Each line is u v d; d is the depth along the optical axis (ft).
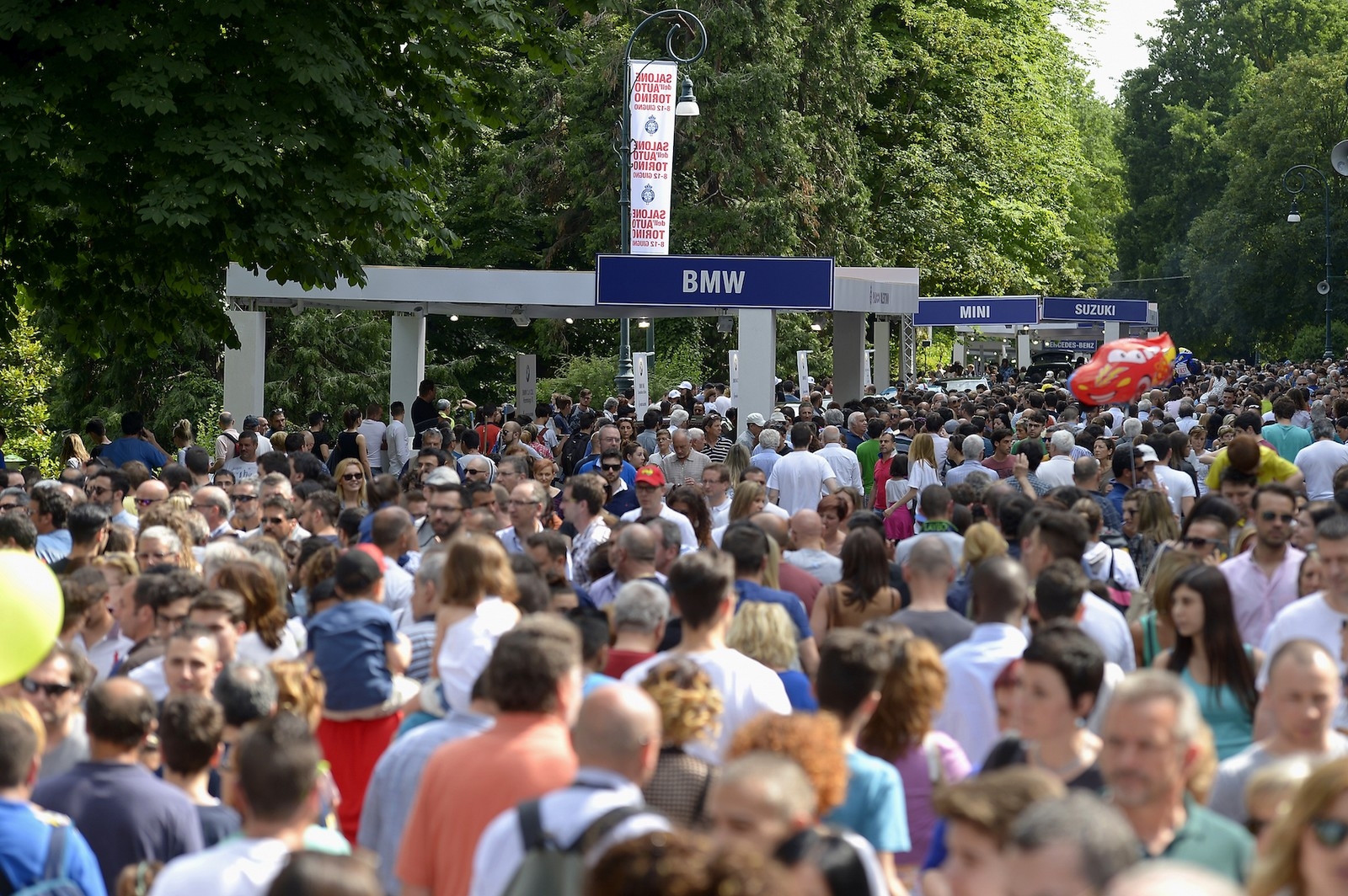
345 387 324.60
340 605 56.34
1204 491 127.54
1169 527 82.89
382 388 329.72
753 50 339.98
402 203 149.07
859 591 67.72
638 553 66.18
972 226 421.59
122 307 163.84
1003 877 28.48
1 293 159.22
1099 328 472.85
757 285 154.51
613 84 338.95
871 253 366.63
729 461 115.96
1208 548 67.00
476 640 50.78
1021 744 40.50
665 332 367.25
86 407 314.55
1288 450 131.03
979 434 135.64
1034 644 39.73
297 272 146.61
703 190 344.28
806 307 153.79
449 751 40.55
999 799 28.89
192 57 138.51
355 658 55.06
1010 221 436.35
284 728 37.09
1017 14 457.27
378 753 55.26
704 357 369.71
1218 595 50.47
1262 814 34.06
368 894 27.68
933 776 44.47
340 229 149.18
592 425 171.32
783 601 61.77
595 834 33.45
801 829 30.91
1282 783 33.99
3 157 138.00
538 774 39.45
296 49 140.77
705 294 155.02
